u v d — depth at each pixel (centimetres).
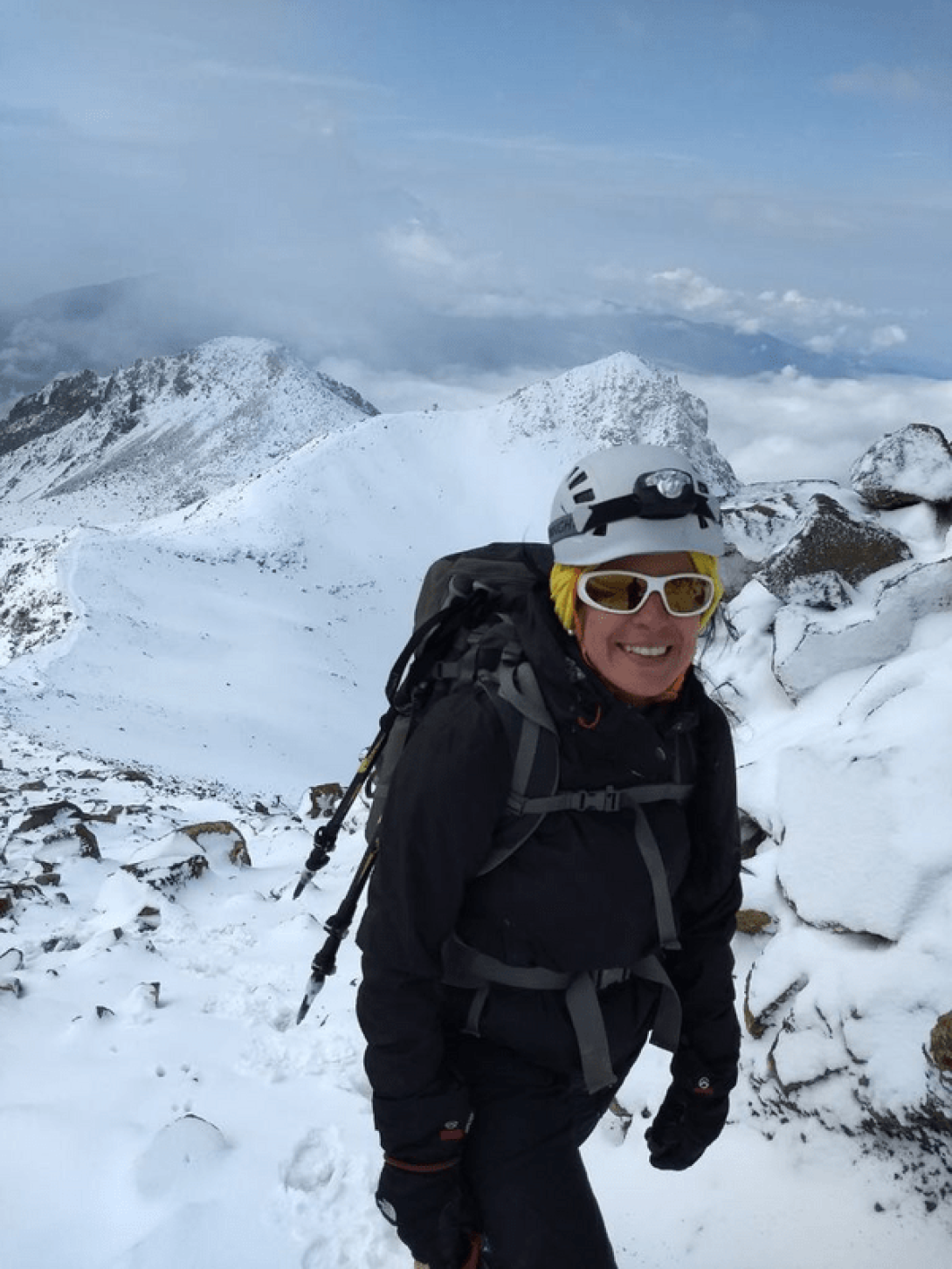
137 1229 343
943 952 357
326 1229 349
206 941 639
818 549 623
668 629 227
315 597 18062
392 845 231
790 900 414
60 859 884
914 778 398
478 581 248
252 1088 441
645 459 224
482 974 243
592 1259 227
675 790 244
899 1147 334
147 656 12331
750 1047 399
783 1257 324
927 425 653
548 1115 244
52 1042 475
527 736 228
